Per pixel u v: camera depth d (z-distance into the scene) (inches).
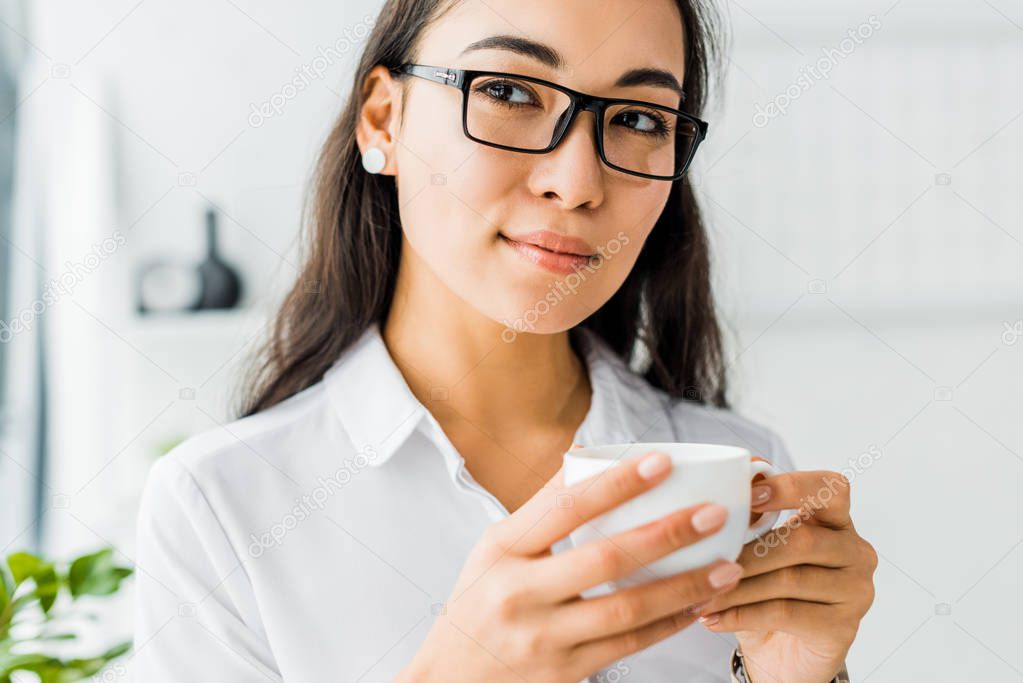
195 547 38.0
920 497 89.9
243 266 89.9
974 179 87.8
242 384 48.1
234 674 37.6
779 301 88.4
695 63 43.3
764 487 28.1
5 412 82.1
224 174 90.4
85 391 85.4
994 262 88.0
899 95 87.7
